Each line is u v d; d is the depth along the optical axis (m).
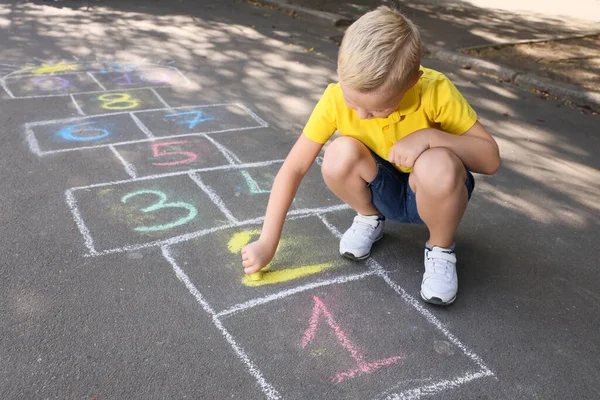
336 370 1.93
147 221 2.69
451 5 9.21
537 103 5.05
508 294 2.39
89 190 2.92
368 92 1.73
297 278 2.39
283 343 2.03
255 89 4.75
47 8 7.08
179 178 3.13
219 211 2.84
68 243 2.48
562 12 9.24
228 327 2.09
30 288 2.19
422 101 2.03
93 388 1.79
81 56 5.22
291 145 3.69
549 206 3.19
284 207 2.23
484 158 2.10
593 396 1.91
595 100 4.98
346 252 2.49
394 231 2.78
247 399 1.79
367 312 2.22
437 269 2.29
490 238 2.80
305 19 7.76
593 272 2.59
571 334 2.19
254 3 8.48
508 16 8.64
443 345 2.08
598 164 3.85
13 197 2.79
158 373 1.86
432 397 1.86
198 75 4.98
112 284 2.25
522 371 1.99
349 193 2.38
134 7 7.57
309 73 5.33
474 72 5.91
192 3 8.15
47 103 4.03
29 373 1.82
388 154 2.21
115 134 3.62
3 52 5.14
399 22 1.74
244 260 2.22
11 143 3.36
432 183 2.06
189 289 2.26
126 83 4.61
